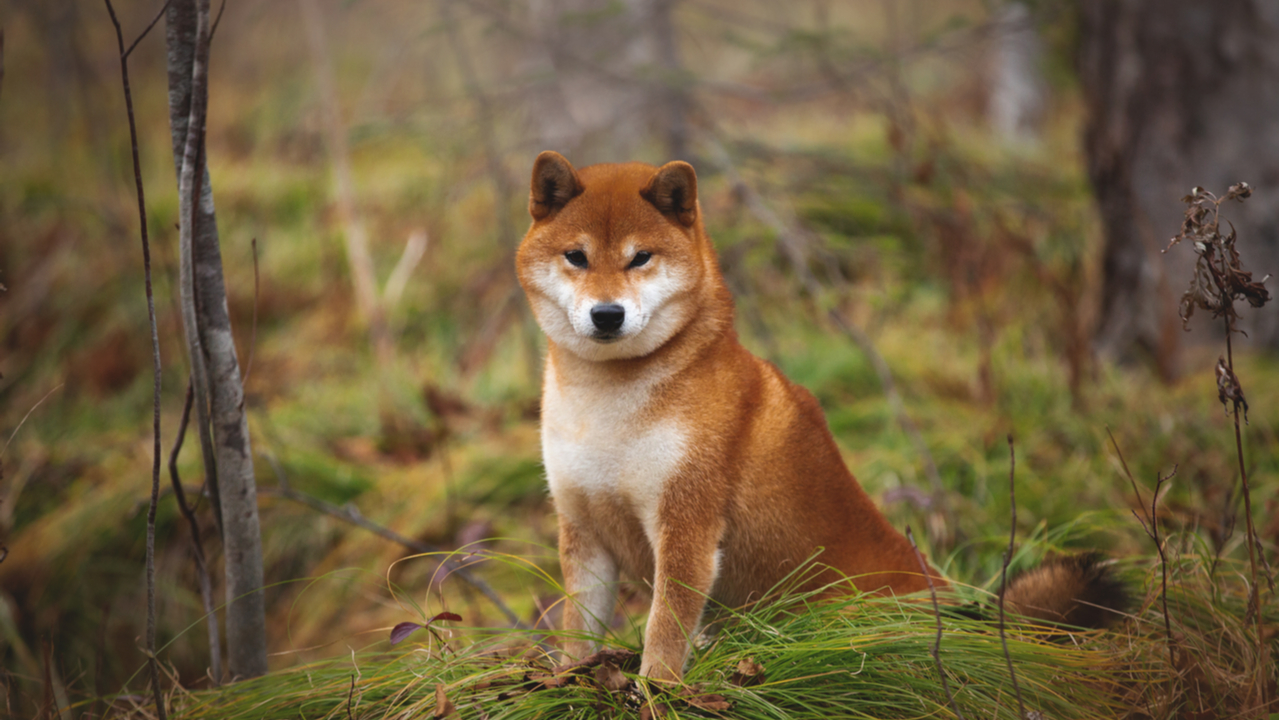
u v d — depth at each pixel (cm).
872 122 1755
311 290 1492
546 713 540
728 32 1238
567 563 629
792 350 1201
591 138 1424
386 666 614
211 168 1766
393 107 1683
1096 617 629
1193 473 881
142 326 1385
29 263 1543
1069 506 874
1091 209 1348
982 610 629
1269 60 1090
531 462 1068
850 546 641
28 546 1045
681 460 576
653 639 564
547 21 1314
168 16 595
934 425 1034
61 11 1688
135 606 1016
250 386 1280
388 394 1236
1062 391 1070
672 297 585
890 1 1634
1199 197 515
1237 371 1053
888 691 542
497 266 1334
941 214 1249
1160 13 1120
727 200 1254
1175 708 553
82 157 1798
